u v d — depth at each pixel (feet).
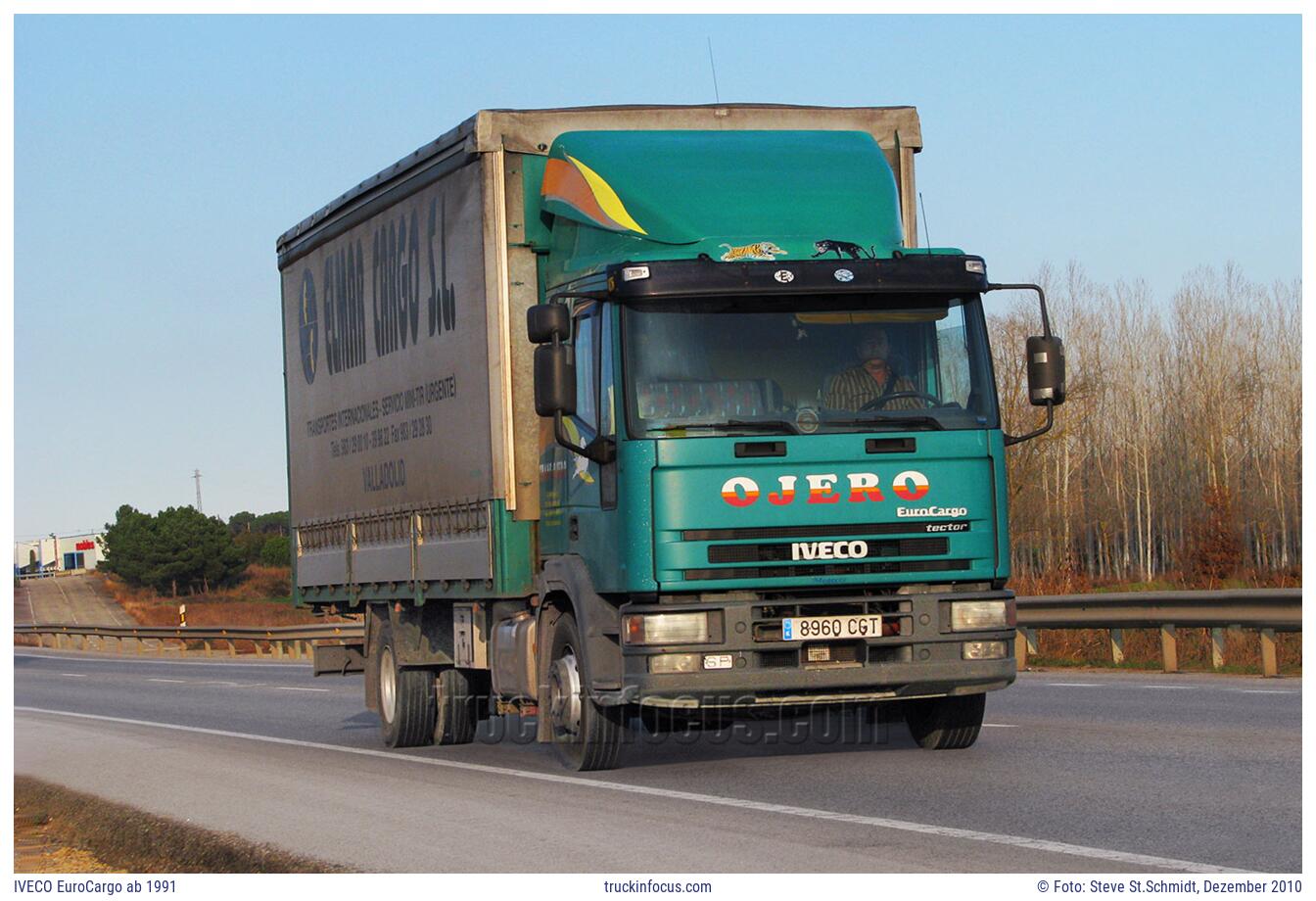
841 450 34.09
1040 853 25.41
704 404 34.01
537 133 40.14
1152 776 33.24
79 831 33.60
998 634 34.71
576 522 36.91
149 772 41.32
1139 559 217.56
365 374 49.52
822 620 33.91
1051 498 208.44
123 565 388.16
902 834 27.37
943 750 39.14
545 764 40.57
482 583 41.06
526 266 39.99
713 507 33.68
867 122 41.24
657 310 34.22
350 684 87.81
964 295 35.58
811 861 25.41
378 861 26.94
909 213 40.96
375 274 48.49
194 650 157.48
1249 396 215.10
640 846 27.22
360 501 50.29
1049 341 36.60
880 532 34.19
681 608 33.55
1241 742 38.09
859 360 34.71
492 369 39.73
